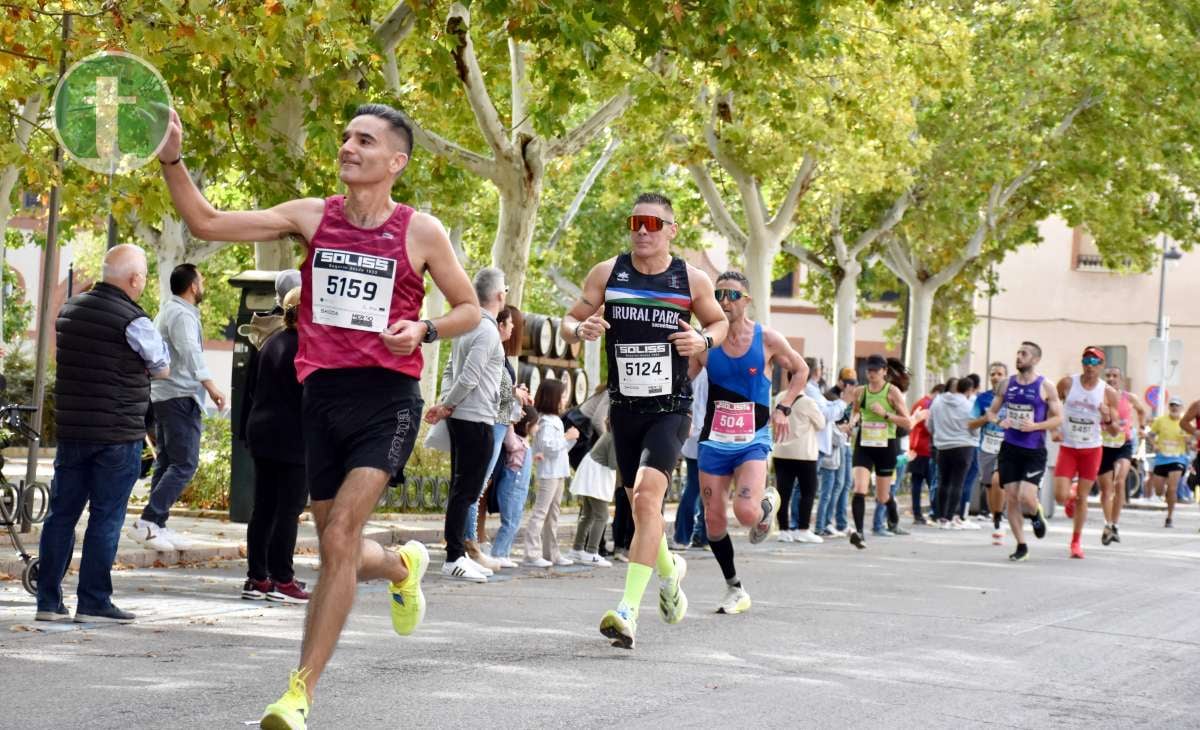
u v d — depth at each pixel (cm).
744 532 2427
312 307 739
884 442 2148
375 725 779
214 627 1113
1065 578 1764
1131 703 938
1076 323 6125
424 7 2077
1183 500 4450
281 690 865
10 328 4362
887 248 4388
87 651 986
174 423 1550
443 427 1535
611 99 2597
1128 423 2362
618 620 1020
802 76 2800
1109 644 1197
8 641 1016
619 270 1059
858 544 2153
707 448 1279
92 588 1121
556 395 1706
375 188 741
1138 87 3906
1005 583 1673
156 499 1554
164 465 1589
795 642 1134
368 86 2034
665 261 1059
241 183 2200
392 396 733
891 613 1342
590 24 1966
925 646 1141
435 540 1992
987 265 4925
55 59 1559
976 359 6153
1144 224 4406
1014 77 3778
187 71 1811
